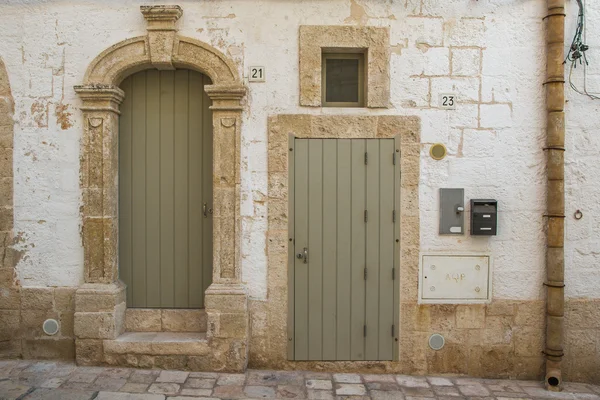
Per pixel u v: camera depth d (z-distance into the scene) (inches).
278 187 167.6
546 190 168.9
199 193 174.1
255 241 168.2
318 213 168.6
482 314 170.1
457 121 168.1
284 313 169.3
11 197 169.0
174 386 154.4
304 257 168.7
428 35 167.3
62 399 143.8
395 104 167.6
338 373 169.3
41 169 168.7
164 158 173.8
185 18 166.1
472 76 168.1
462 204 168.7
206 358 166.1
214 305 165.2
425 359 170.6
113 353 165.8
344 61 172.4
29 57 167.5
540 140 168.7
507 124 168.6
